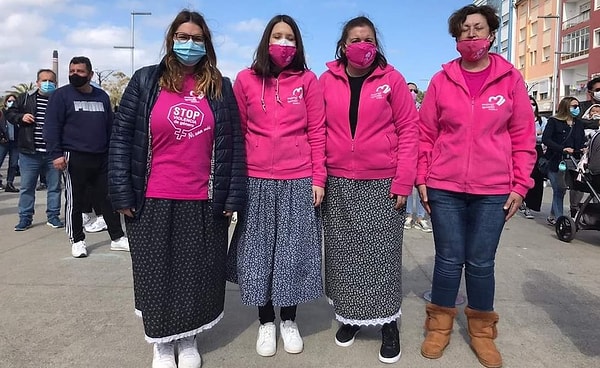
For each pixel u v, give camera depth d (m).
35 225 6.69
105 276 4.48
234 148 2.79
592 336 3.30
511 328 3.42
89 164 5.05
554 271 4.79
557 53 36.22
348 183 2.94
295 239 2.91
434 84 3.01
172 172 2.66
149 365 2.86
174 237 2.71
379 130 2.87
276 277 2.92
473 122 2.83
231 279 3.08
